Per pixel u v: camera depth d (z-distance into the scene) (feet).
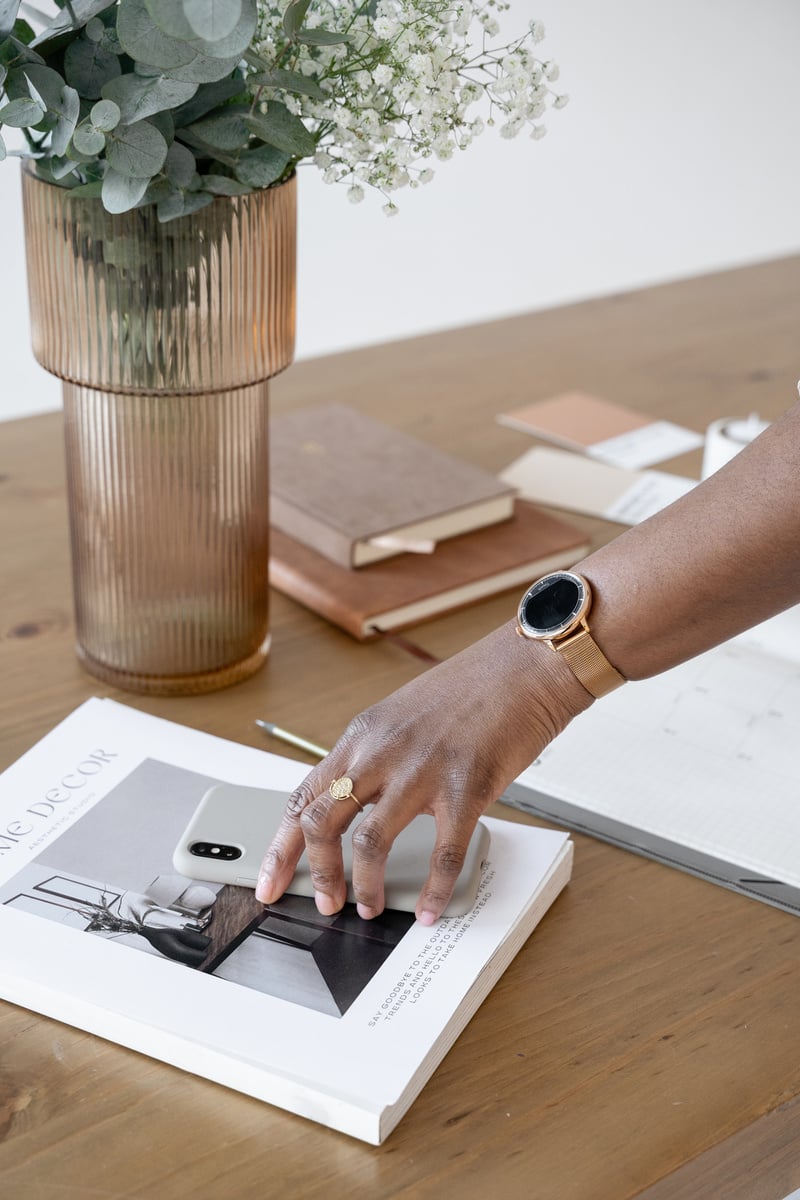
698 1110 2.15
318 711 3.19
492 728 2.42
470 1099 2.15
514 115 2.71
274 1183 1.99
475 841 2.57
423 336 5.54
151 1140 2.05
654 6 11.57
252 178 2.69
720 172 12.57
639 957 2.48
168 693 3.22
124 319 2.74
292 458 4.04
